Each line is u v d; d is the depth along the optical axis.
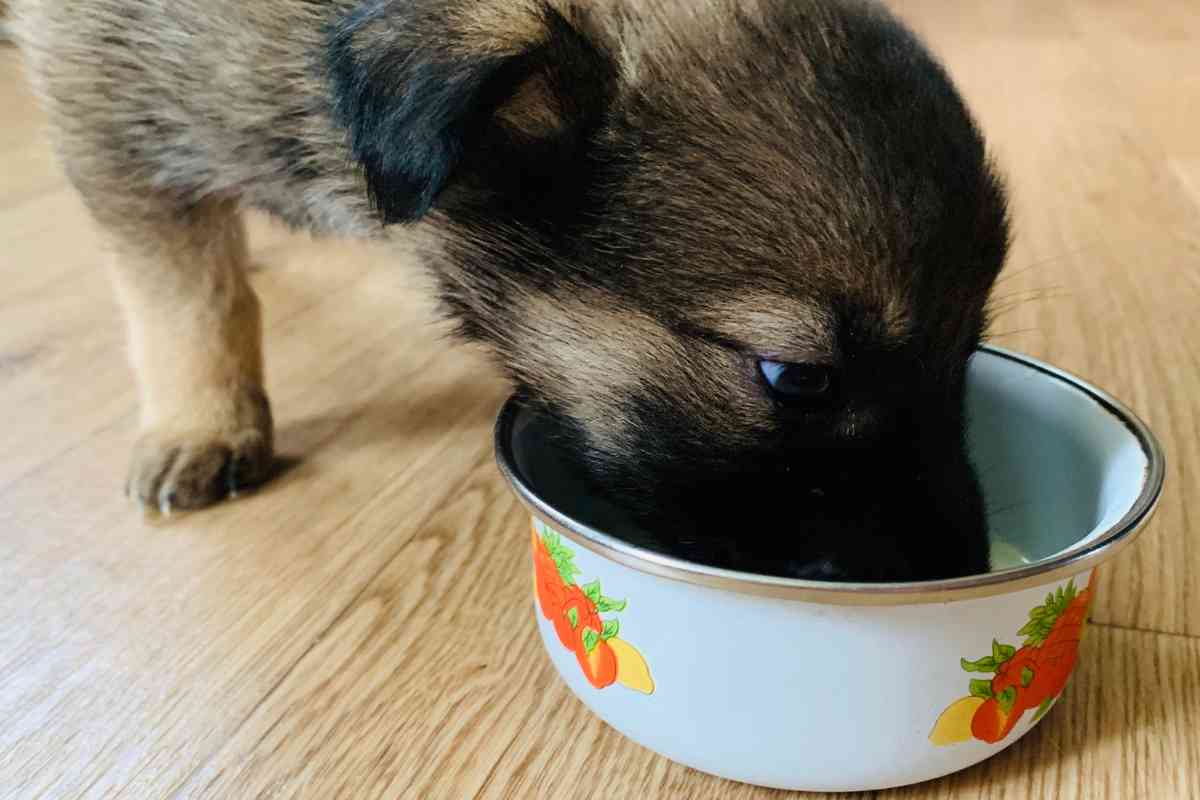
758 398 0.28
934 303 0.28
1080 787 0.26
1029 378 0.32
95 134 0.36
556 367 0.30
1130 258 0.57
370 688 0.30
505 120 0.29
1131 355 0.46
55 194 0.68
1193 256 0.57
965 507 0.29
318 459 0.40
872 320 0.27
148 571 0.34
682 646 0.25
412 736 0.28
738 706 0.25
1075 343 0.47
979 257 0.28
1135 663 0.30
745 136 0.28
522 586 0.33
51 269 0.56
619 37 0.29
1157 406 0.42
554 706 0.29
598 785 0.27
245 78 0.33
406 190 0.26
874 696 0.25
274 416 0.43
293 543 0.35
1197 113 0.85
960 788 0.26
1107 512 0.28
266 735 0.28
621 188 0.28
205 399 0.39
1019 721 0.26
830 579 0.28
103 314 0.51
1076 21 1.26
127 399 0.44
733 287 0.27
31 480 0.39
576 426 0.30
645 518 0.30
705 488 0.29
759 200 0.27
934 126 0.28
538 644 0.31
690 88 0.28
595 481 0.30
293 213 0.36
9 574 0.34
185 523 0.37
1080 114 0.85
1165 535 0.35
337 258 0.58
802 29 0.29
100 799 0.27
